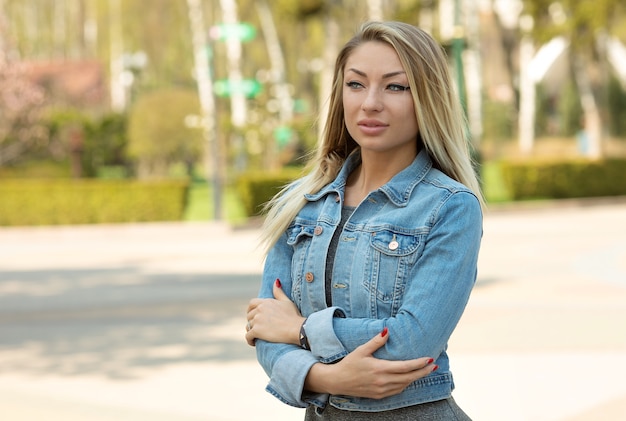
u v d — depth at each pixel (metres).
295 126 41.41
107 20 63.25
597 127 42.75
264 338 2.72
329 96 2.92
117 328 10.84
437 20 43.06
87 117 47.09
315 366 2.59
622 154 52.66
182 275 16.23
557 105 59.69
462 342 9.27
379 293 2.61
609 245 19.20
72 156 43.44
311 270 2.72
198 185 46.53
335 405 2.68
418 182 2.71
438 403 2.68
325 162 2.93
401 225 2.64
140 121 46.00
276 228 2.87
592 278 14.12
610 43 54.72
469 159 2.77
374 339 2.50
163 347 9.56
